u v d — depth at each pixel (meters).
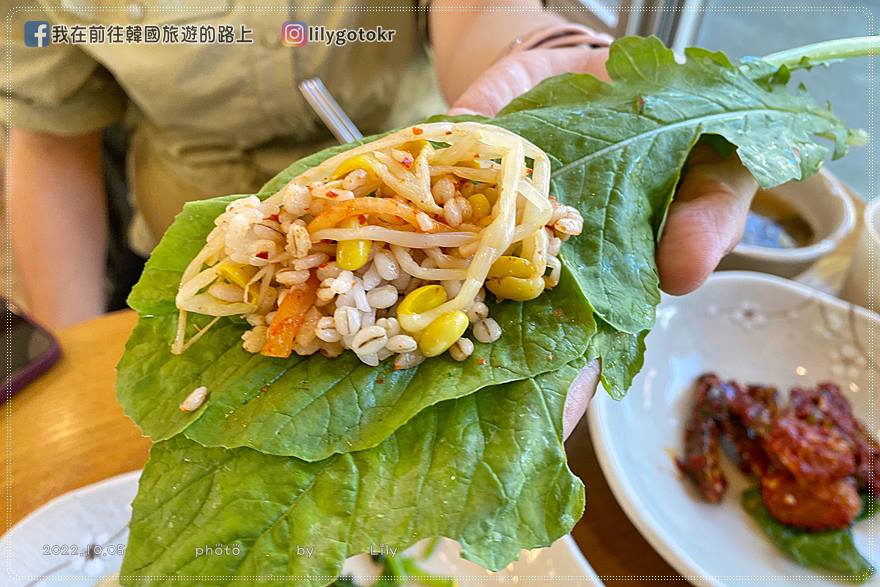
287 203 0.74
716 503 1.11
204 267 0.80
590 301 0.78
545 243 0.75
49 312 1.96
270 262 0.74
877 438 1.21
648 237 0.90
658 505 1.09
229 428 0.72
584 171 0.90
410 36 1.89
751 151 0.96
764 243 1.58
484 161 0.79
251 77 1.68
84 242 2.02
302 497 0.68
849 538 1.03
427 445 0.70
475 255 0.73
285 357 0.75
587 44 1.54
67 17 1.63
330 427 0.70
